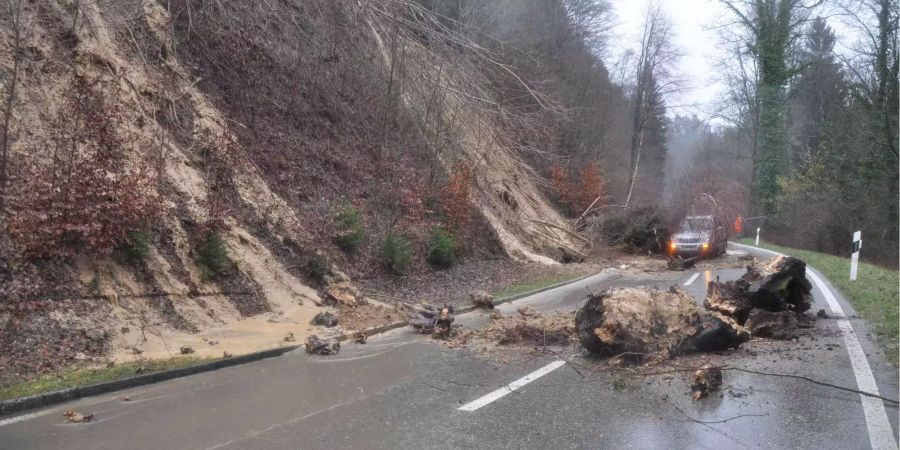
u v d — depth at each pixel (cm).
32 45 1074
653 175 5328
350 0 1695
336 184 1673
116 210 957
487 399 697
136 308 938
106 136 1020
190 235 1101
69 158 954
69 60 1127
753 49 3900
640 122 4716
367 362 874
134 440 555
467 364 864
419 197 1880
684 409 656
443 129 2102
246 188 1320
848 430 584
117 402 670
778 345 934
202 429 588
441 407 667
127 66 1245
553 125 2764
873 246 3456
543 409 660
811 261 2492
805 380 749
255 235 1268
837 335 1000
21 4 1097
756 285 1067
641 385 749
